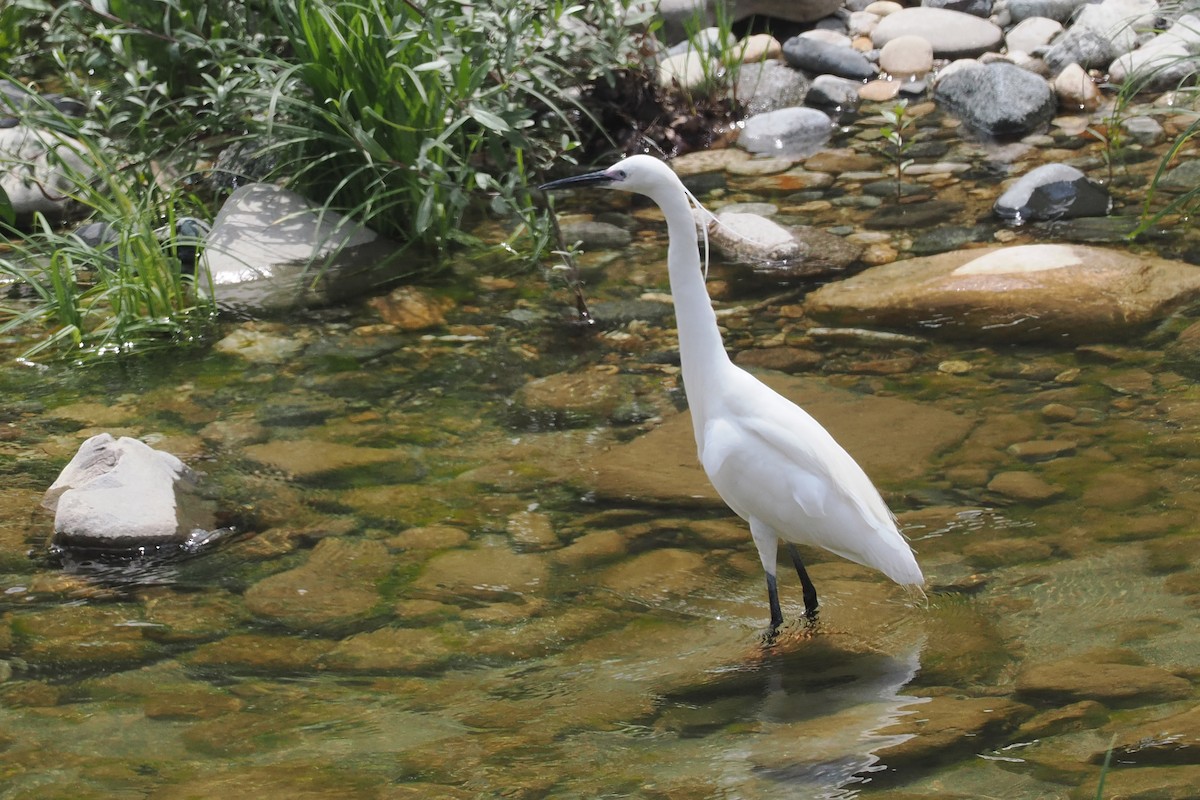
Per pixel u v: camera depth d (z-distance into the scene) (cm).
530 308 1248
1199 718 601
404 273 1337
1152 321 1107
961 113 1698
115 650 738
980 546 805
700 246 1344
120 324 1185
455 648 736
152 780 612
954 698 649
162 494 892
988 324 1130
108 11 1550
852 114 1753
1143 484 859
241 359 1159
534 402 1064
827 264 1288
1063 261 1195
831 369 1077
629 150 1664
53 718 670
